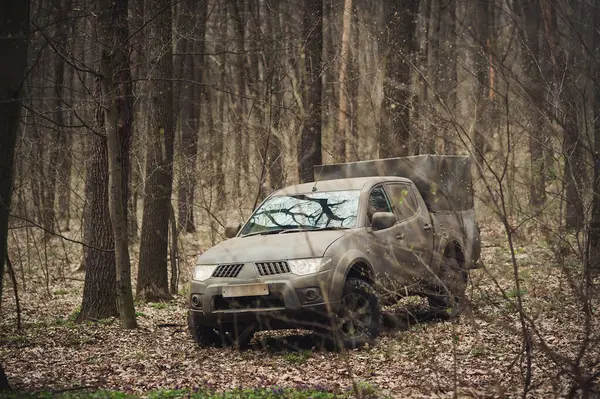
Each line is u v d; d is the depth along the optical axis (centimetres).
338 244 870
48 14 1033
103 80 1030
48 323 1176
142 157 1695
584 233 590
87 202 1658
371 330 869
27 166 1739
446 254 1033
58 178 1927
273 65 1362
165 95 1413
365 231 923
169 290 1520
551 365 716
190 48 2245
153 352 913
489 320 570
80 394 633
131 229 2212
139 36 1239
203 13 2034
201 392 662
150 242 1411
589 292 526
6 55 586
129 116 1186
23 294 1592
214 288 875
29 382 734
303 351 848
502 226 1733
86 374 784
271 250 870
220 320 876
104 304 1184
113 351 927
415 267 989
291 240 888
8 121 595
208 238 1783
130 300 1090
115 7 1130
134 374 780
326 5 1545
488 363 734
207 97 2317
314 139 1520
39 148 1766
